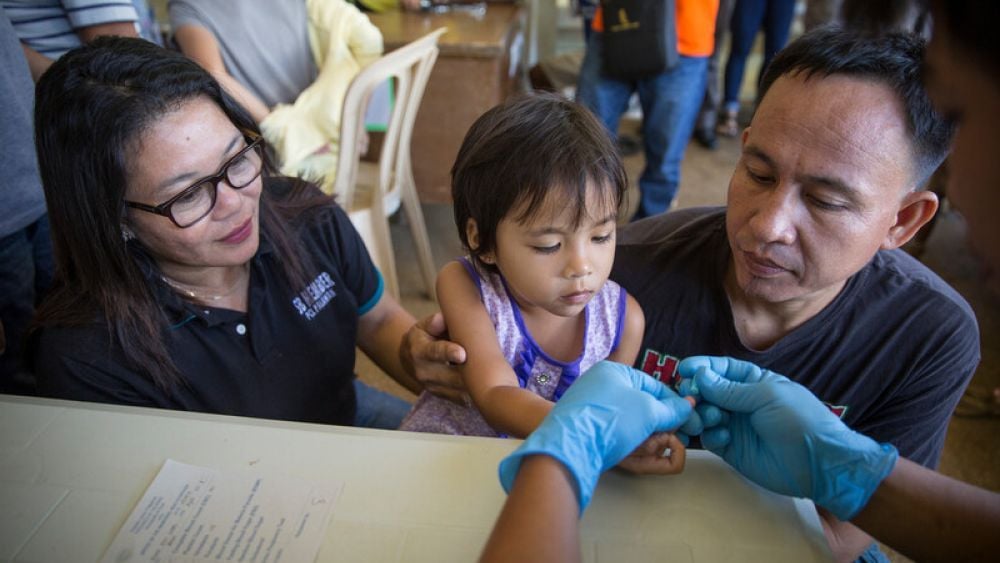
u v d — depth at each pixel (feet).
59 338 2.48
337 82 6.00
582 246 2.29
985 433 5.61
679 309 2.81
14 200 3.75
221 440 1.92
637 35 7.08
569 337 2.74
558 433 1.66
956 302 2.53
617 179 2.34
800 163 1.96
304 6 6.37
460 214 2.56
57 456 1.87
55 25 4.67
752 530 1.69
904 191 2.01
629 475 1.85
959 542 1.62
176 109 2.25
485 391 2.44
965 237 1.33
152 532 1.66
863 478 1.69
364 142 6.77
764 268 2.21
